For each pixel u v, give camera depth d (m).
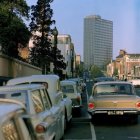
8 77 31.56
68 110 16.23
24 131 4.42
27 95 8.27
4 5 31.86
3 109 4.08
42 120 7.71
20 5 33.34
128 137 14.14
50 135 8.29
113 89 17.89
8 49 34.97
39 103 8.67
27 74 43.84
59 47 128.12
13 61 34.97
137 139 13.74
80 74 159.38
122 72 175.38
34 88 8.78
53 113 9.41
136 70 148.00
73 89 22.83
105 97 17.22
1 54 29.64
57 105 11.30
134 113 16.95
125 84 18.08
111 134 14.80
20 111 4.42
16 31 32.75
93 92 18.00
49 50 60.72
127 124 17.53
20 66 38.69
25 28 33.97
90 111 17.30
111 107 16.97
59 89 15.27
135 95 17.59
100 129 16.09
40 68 59.59
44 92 9.70
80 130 15.82
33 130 4.91
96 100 17.14
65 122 15.32
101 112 17.03
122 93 17.75
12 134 4.02
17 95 8.28
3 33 32.09
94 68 185.62
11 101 4.97
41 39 60.75
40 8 61.16
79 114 22.23
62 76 64.69
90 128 16.38
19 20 33.12
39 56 60.06
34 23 61.06
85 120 19.05
